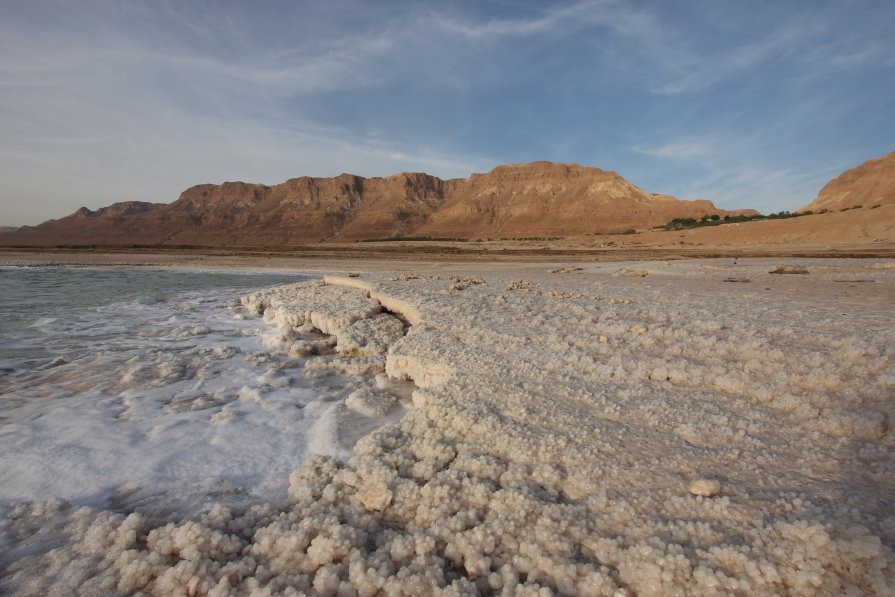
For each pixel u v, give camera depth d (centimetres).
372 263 4191
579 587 280
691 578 273
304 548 330
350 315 1130
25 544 349
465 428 478
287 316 1234
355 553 311
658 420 459
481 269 3103
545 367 635
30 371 805
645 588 273
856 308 871
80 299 1828
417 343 792
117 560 324
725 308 928
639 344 700
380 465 417
